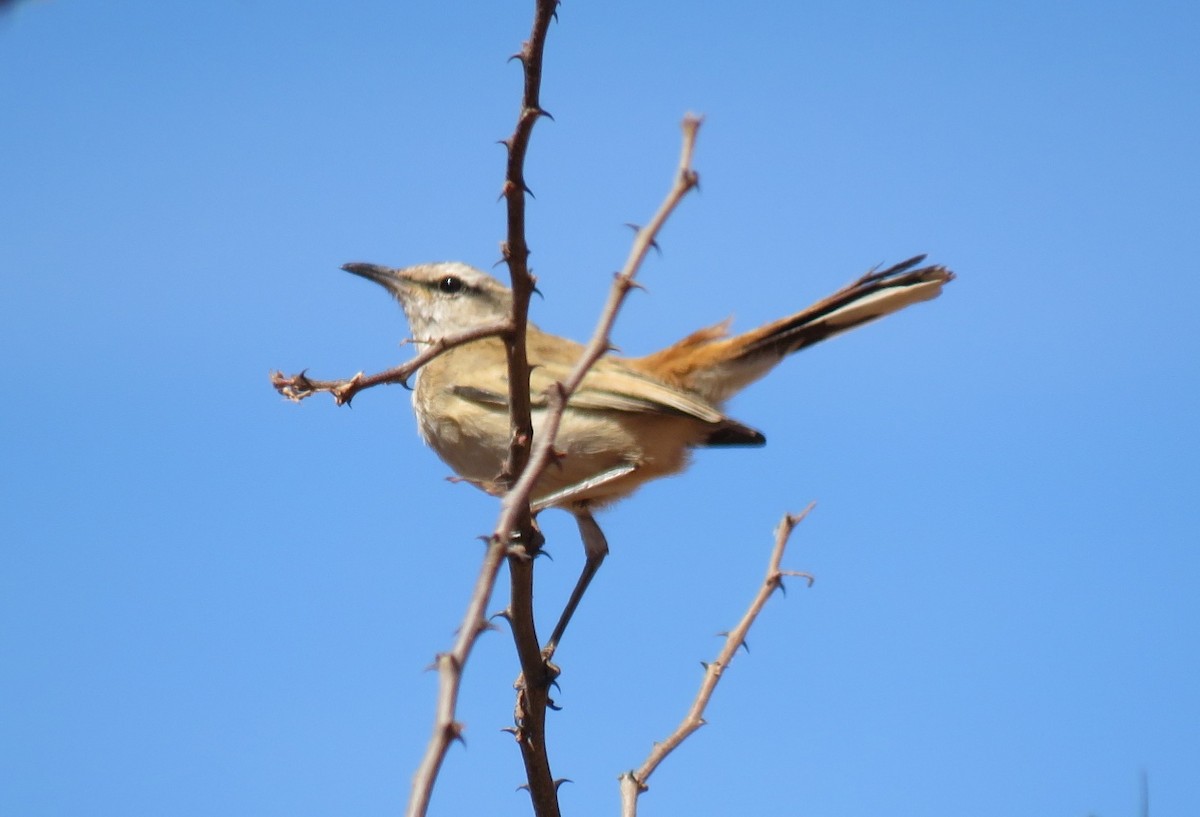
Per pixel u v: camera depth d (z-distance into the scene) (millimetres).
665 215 5605
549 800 7980
